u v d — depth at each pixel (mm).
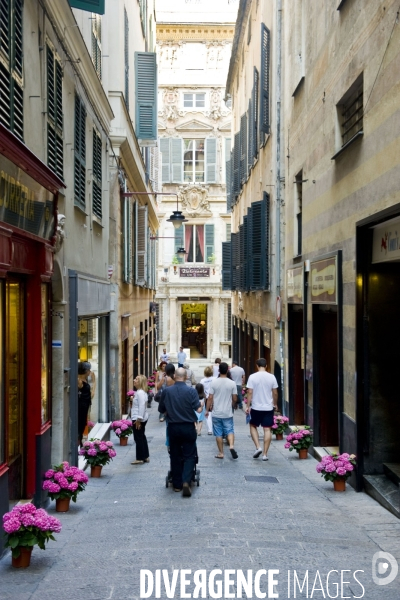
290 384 16203
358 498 8859
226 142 44750
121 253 18547
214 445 14414
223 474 10711
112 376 16938
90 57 12227
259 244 20094
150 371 33281
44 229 8281
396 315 9445
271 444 14469
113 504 8680
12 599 5121
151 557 6129
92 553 6375
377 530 7133
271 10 19391
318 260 12227
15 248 7355
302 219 14344
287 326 16469
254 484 9820
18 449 8203
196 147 45062
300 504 8445
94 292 13789
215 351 45312
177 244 44938
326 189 11812
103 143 15453
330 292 11203
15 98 7234
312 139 13141
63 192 10211
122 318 18625
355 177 9703
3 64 6699
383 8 8250
